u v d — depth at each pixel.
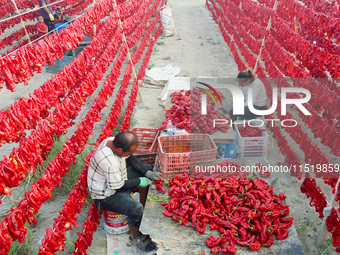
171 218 3.47
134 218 3.38
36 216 3.81
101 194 3.34
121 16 6.21
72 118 3.71
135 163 3.90
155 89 7.70
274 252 3.03
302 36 4.76
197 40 11.59
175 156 3.82
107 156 3.22
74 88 4.08
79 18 4.04
